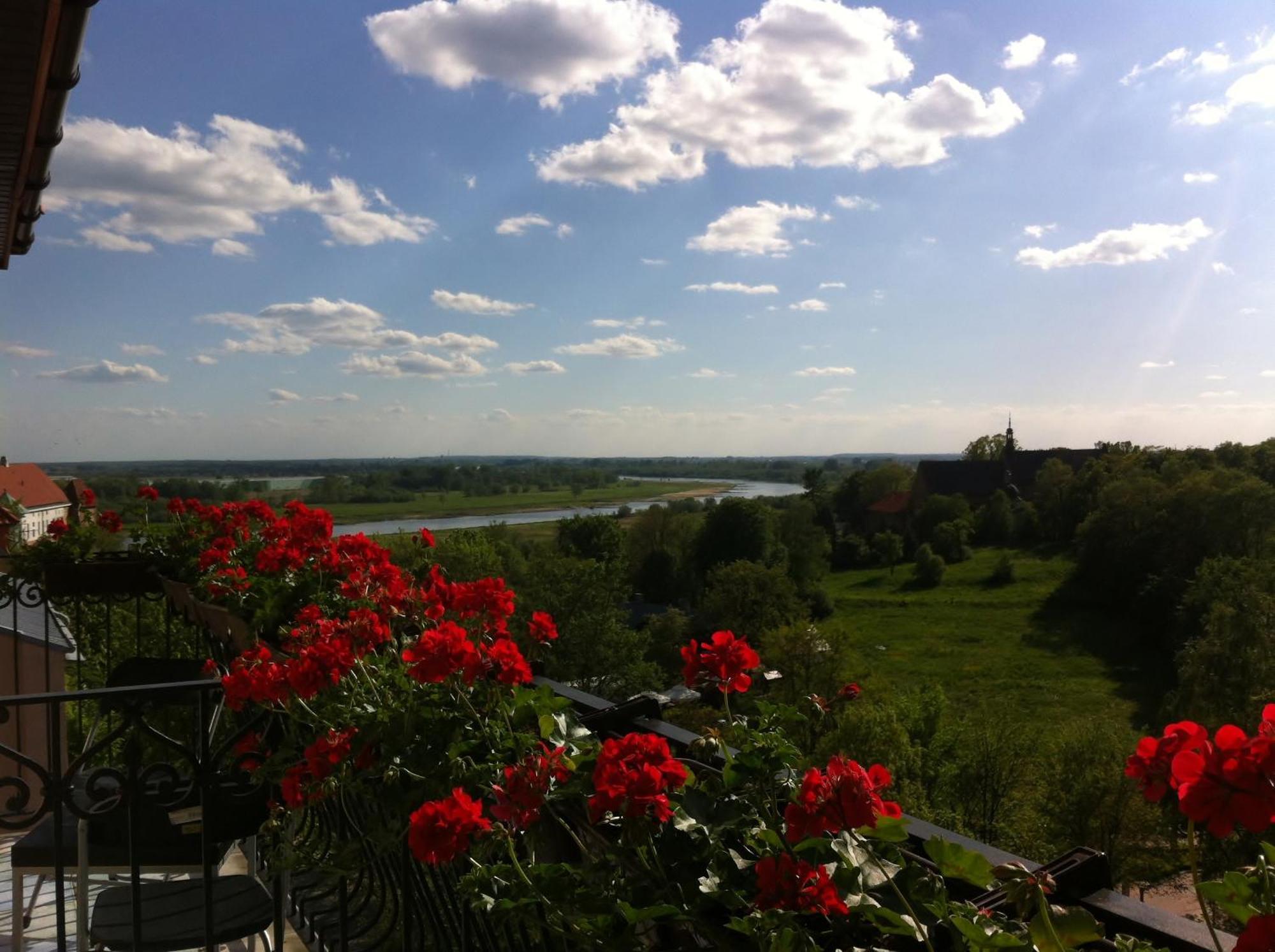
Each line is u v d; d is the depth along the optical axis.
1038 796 31.73
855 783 1.23
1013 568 78.94
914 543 93.00
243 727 2.72
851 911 1.23
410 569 3.71
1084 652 58.00
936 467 103.50
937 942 1.23
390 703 2.16
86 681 7.16
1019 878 1.09
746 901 1.33
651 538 71.88
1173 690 44.22
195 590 4.43
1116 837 29.00
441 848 1.54
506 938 1.87
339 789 2.22
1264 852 1.06
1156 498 62.03
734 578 55.44
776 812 1.48
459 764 1.89
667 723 2.06
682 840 1.46
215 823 3.03
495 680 2.01
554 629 2.56
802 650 37.16
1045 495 89.44
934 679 54.66
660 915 1.28
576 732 1.89
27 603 5.61
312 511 3.97
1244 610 38.78
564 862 1.64
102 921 2.84
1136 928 1.16
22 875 3.30
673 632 54.84
